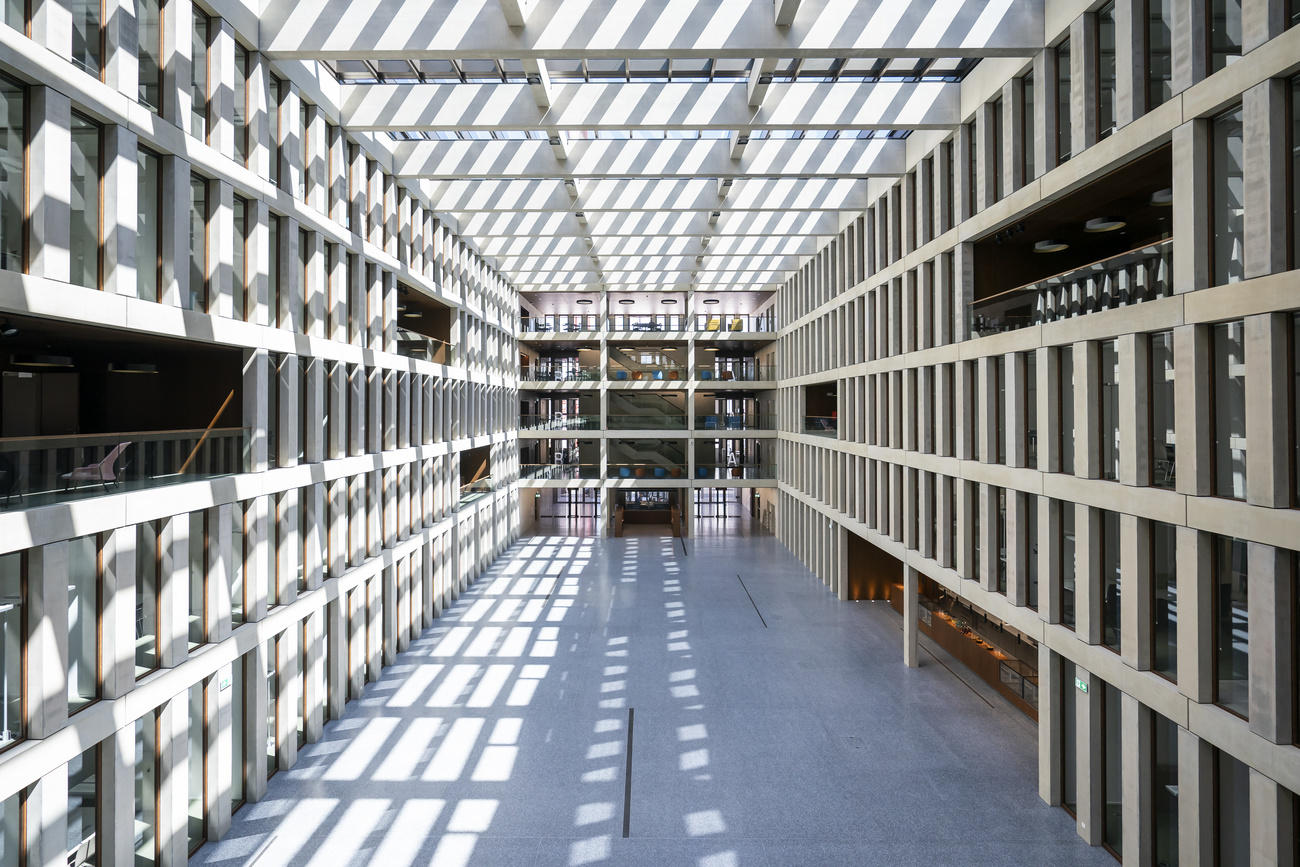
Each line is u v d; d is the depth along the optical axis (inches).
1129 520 293.0
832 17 348.2
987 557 413.7
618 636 617.9
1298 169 221.9
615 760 391.5
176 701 294.2
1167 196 345.1
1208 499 250.2
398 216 586.6
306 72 410.6
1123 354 295.1
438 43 351.9
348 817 335.3
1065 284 337.1
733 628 642.8
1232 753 239.8
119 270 261.6
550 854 306.0
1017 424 386.0
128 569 268.8
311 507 414.6
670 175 541.0
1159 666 284.0
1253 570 231.9
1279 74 219.8
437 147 548.1
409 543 579.2
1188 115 256.7
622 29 348.5
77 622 252.2
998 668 490.6
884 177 560.7
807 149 540.4
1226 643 250.7
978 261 461.4
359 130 471.5
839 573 748.6
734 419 1135.0
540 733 425.4
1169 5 277.4
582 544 1072.8
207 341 318.3
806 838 318.7
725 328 1250.0
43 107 229.9
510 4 324.2
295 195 398.0
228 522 332.5
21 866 228.1
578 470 1145.4
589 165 541.0
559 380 1145.4
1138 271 287.1
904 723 440.8
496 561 943.0
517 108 458.0
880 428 609.9
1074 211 380.5
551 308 1435.8
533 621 663.8
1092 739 319.3
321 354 426.3
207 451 317.1
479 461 938.1
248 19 345.7
